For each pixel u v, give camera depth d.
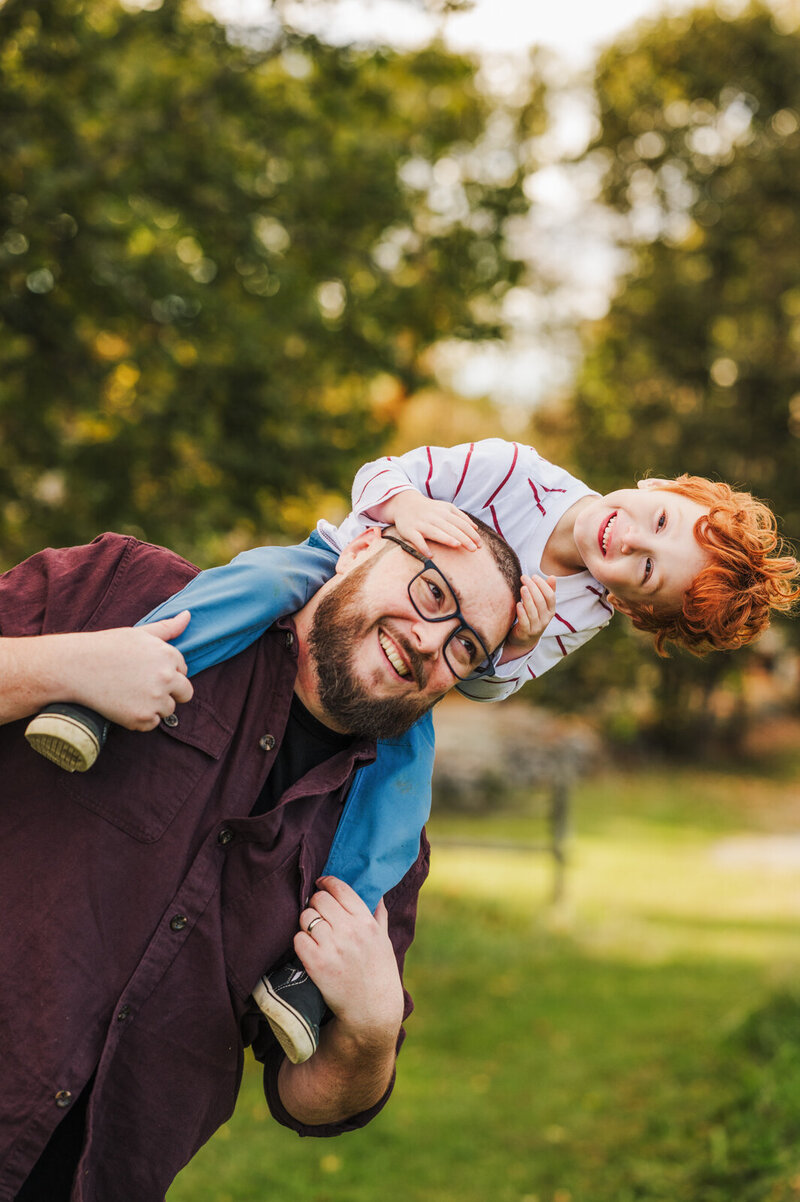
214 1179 5.13
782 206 24.33
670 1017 8.09
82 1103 2.12
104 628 2.25
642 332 24.47
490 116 15.28
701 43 24.25
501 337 10.63
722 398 24.16
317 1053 2.32
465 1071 6.91
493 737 20.91
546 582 2.58
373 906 2.31
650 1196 5.01
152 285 7.84
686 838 17.64
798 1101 5.54
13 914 2.06
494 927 10.69
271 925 2.18
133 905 2.10
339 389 9.94
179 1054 2.15
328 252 9.21
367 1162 5.46
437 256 10.34
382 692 2.20
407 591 2.20
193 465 8.18
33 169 7.39
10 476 7.61
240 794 2.20
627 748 24.86
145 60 8.48
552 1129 5.95
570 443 25.06
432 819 17.22
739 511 3.09
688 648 3.25
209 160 8.34
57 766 2.12
